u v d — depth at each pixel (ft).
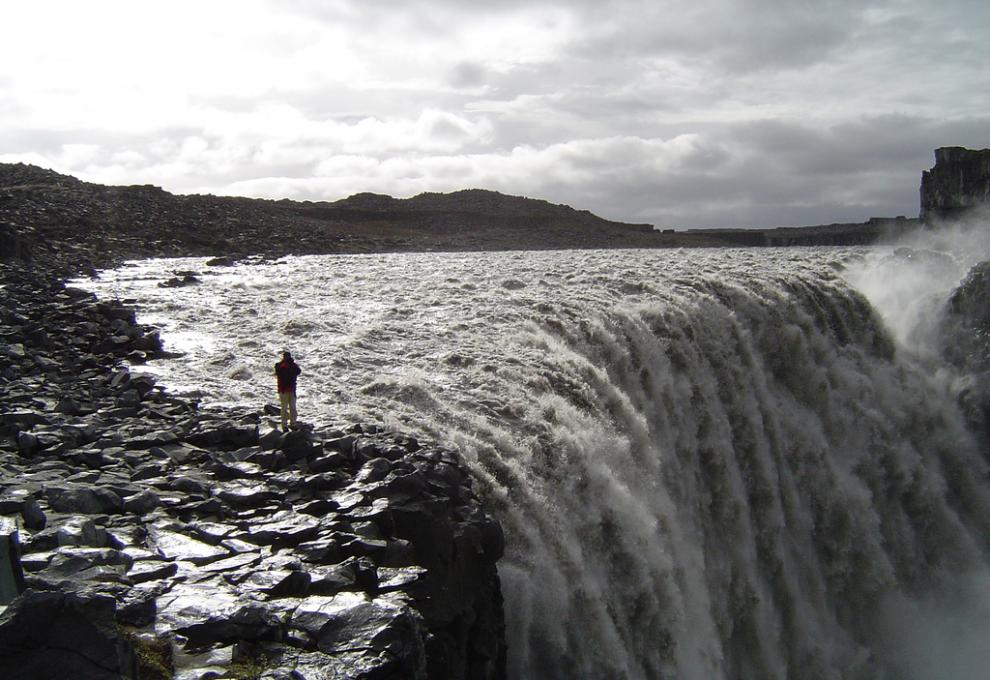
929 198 321.52
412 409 64.39
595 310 103.76
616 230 533.14
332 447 50.98
